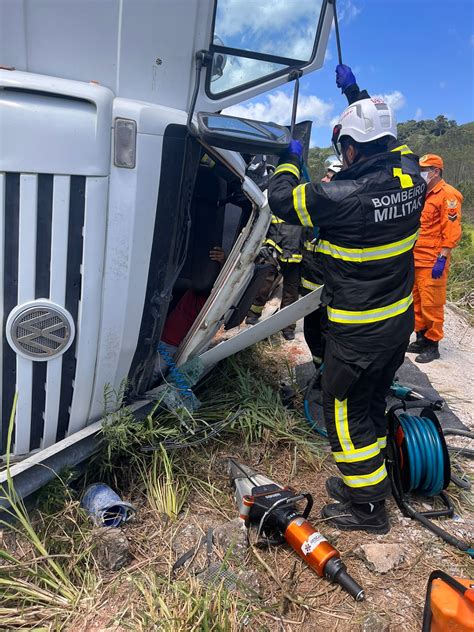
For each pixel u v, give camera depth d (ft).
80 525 8.04
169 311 11.75
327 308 8.89
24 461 7.96
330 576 7.68
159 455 9.41
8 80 6.64
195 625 6.46
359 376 8.48
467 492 10.46
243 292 10.18
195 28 7.93
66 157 7.07
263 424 11.25
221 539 8.07
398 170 8.21
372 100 8.55
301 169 8.66
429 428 9.59
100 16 7.29
